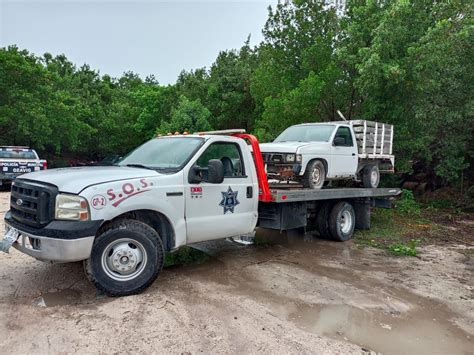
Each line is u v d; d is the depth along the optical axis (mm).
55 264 5602
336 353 3480
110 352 3279
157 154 5488
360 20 14578
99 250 4262
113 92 42156
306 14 16859
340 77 15367
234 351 3402
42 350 3256
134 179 4562
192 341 3531
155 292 4660
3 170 15320
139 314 3984
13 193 4668
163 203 4766
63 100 28750
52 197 4109
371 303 4773
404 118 13320
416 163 16844
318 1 16672
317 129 8922
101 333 3570
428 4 12930
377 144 9984
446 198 15602
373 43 12633
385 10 13273
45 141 26375
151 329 3697
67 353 3232
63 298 4375
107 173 4586
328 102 15961
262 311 4297
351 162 8953
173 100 31078
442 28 11688
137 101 33562
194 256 6586
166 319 3912
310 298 4809
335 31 16219
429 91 12883
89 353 3248
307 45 16750
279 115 14867
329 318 4258
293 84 16719
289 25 17016
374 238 8797
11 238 4418
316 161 7926
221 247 7320
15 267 5438
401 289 5379
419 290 5379
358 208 9398
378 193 9414
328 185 10086
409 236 9250
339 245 8008
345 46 14938
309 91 13945
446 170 14203
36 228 4145
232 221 5699
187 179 5074
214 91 27938
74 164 32469
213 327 3824
